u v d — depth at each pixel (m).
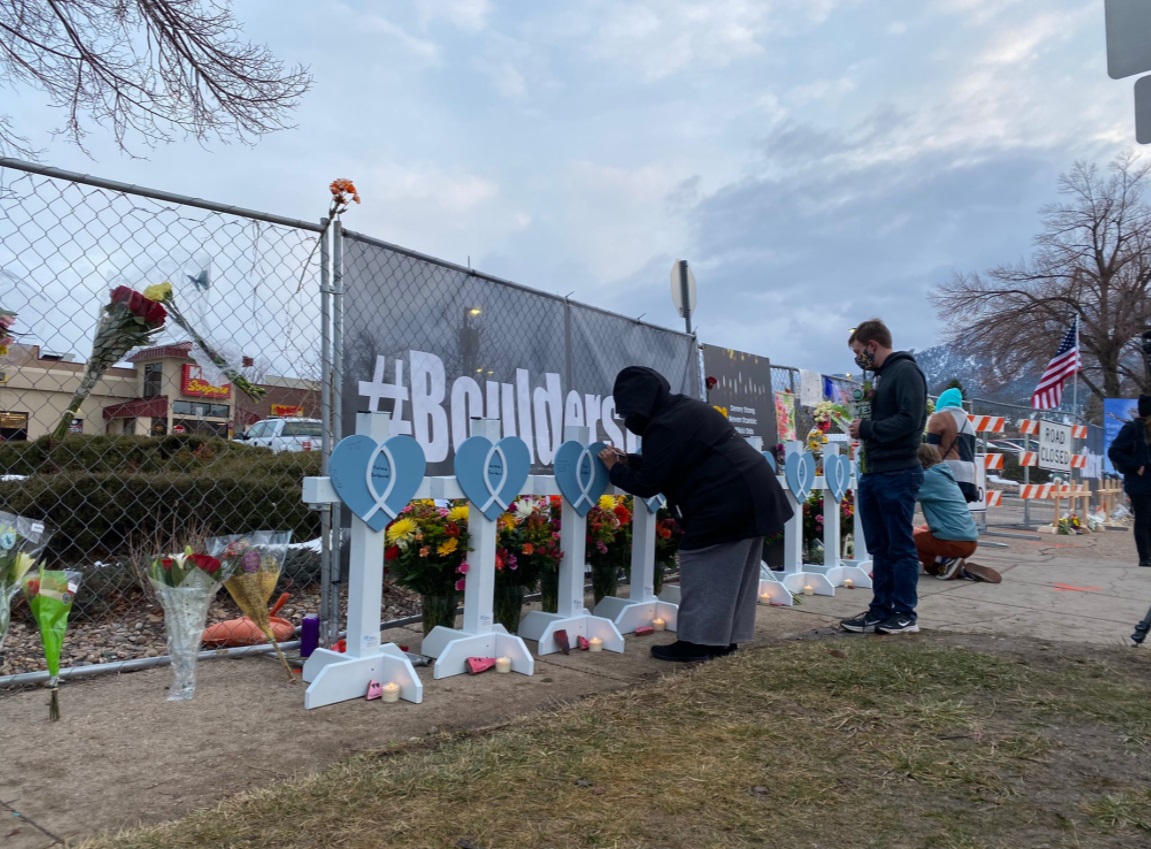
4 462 5.07
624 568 5.12
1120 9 3.28
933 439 8.30
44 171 3.25
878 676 3.49
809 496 6.92
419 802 2.21
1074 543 10.67
